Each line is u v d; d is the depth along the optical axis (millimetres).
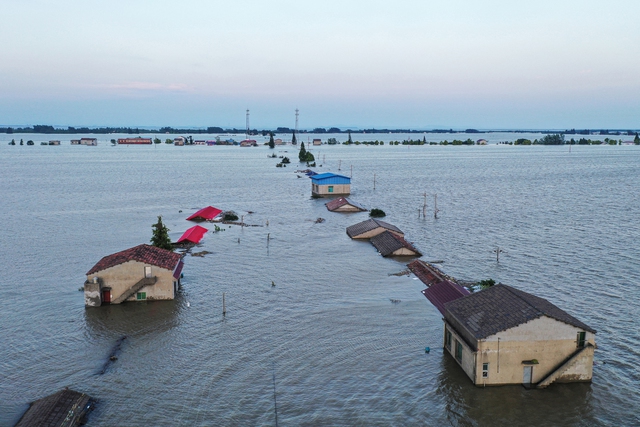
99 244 99562
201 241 101688
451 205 143750
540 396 45469
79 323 61906
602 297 68250
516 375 46812
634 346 54438
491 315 48812
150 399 45875
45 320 62812
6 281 77062
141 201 153125
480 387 46781
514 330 45844
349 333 58469
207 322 61875
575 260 85625
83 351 54906
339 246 97562
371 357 53000
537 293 69938
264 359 52750
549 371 46906
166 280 68562
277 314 64062
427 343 56000
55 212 134125
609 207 135375
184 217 127625
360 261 87000
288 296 70250
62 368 51344
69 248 96438
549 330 46094
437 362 51812
